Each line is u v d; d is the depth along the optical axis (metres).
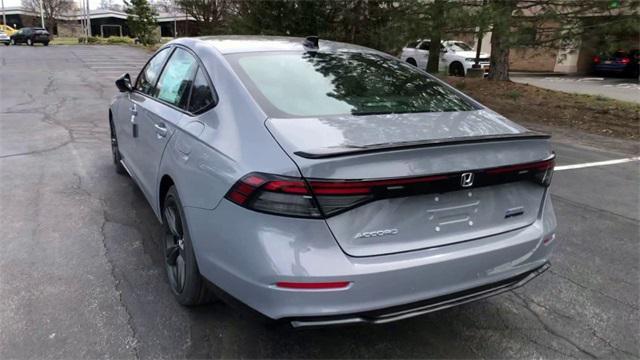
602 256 4.25
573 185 6.34
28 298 3.21
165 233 3.44
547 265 3.01
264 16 14.16
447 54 22.09
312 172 2.21
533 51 11.33
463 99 3.38
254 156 2.41
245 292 2.38
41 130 8.30
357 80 3.23
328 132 2.50
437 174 2.38
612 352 2.93
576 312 3.35
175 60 3.85
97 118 9.60
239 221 2.37
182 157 2.98
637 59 24.28
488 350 2.90
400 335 3.01
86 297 3.25
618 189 6.19
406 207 2.40
